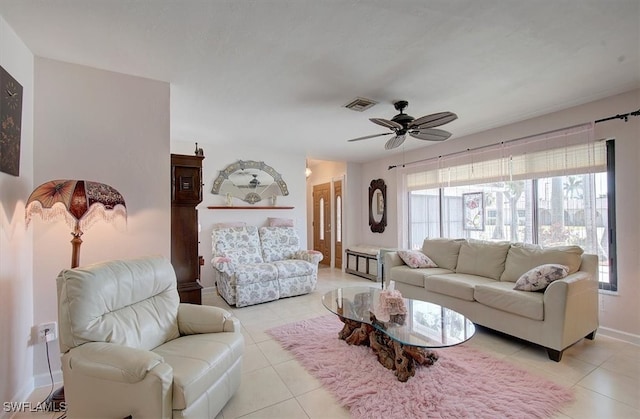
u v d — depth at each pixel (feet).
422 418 5.75
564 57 7.17
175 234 9.37
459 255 12.69
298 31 6.14
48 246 7.06
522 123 11.95
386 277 13.97
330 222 22.88
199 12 5.53
